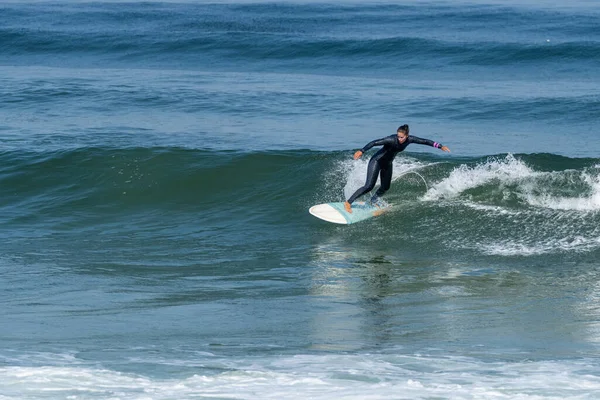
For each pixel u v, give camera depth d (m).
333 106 89.62
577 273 37.97
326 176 54.69
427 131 77.25
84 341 27.11
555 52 130.88
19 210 52.34
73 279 37.81
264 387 21.50
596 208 46.28
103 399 20.34
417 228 46.00
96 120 81.00
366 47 138.50
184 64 132.12
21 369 22.83
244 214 50.72
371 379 22.33
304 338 27.92
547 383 21.84
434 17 189.00
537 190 48.69
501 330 29.03
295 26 175.00
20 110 86.62
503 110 86.94
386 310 32.34
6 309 32.12
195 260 41.81
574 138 74.06
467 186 50.16
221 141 70.62
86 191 54.88
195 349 26.09
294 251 43.44
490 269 39.12
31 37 153.25
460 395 20.81
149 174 56.00
